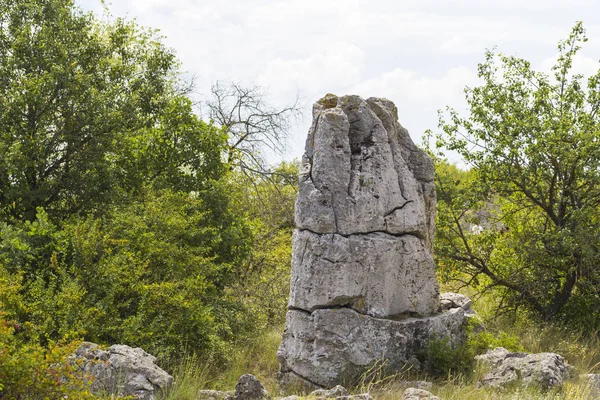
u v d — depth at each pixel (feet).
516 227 45.09
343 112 31.73
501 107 43.16
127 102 47.67
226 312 38.75
